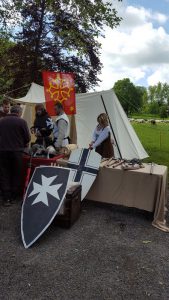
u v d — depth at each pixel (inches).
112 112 336.2
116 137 332.8
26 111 360.5
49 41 633.6
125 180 200.4
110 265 145.4
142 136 824.3
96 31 519.5
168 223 196.4
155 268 144.7
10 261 145.0
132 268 143.8
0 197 227.6
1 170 212.8
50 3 513.7
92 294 124.3
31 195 180.1
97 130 255.0
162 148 572.4
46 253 153.3
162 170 202.1
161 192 190.9
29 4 590.9
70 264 144.6
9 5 534.6
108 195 205.8
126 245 165.0
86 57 640.4
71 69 645.3
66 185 178.2
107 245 164.1
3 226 181.0
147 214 208.4
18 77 632.4
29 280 131.3
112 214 206.7
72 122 343.3
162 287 131.0
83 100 339.6
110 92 338.0
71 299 120.8
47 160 215.0
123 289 128.5
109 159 226.1
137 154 337.7
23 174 223.6
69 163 212.5
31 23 614.2
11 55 633.0
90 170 206.4
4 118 210.7
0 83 638.5
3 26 552.7
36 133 264.8
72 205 180.9
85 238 170.7
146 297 124.2
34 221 167.5
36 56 618.2
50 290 125.5
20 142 210.8
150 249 162.1
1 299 119.0
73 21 572.1
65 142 234.5
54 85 265.3
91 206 219.1
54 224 183.2
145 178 194.7
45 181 183.8
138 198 198.1
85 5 478.9
